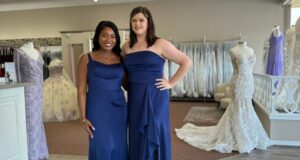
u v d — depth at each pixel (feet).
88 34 26.53
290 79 12.09
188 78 24.13
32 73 9.67
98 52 6.56
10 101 8.37
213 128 14.15
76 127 15.92
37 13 28.12
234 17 24.71
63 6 27.40
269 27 24.14
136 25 6.02
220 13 24.91
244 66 11.82
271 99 12.23
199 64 23.86
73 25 27.63
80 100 6.37
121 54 6.64
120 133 6.47
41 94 10.23
